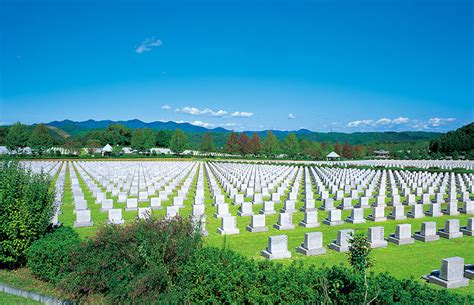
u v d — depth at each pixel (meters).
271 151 118.50
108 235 11.05
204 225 20.53
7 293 12.00
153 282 9.45
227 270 9.43
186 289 9.35
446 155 119.00
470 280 13.48
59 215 24.97
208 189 39.41
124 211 26.92
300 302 8.34
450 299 7.87
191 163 83.44
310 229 21.84
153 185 38.06
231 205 29.70
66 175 51.50
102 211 26.22
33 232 13.58
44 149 98.56
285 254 16.27
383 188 35.59
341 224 23.22
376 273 14.30
